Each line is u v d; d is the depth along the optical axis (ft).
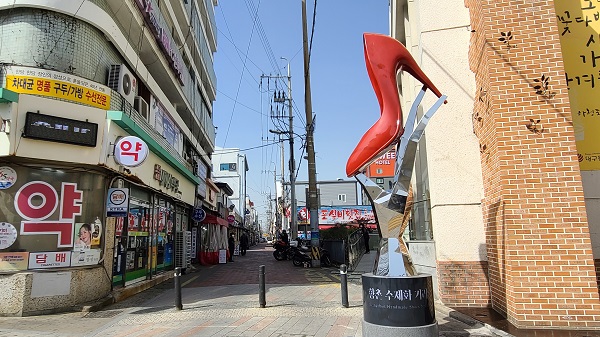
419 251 28.84
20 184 25.43
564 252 18.86
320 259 55.06
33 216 25.52
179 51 56.59
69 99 27.27
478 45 22.97
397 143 17.49
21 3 27.22
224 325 20.86
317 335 18.60
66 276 25.88
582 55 22.13
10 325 22.08
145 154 28.43
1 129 23.91
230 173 160.76
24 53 27.32
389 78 17.25
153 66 48.49
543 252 19.01
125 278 33.14
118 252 32.60
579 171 19.36
